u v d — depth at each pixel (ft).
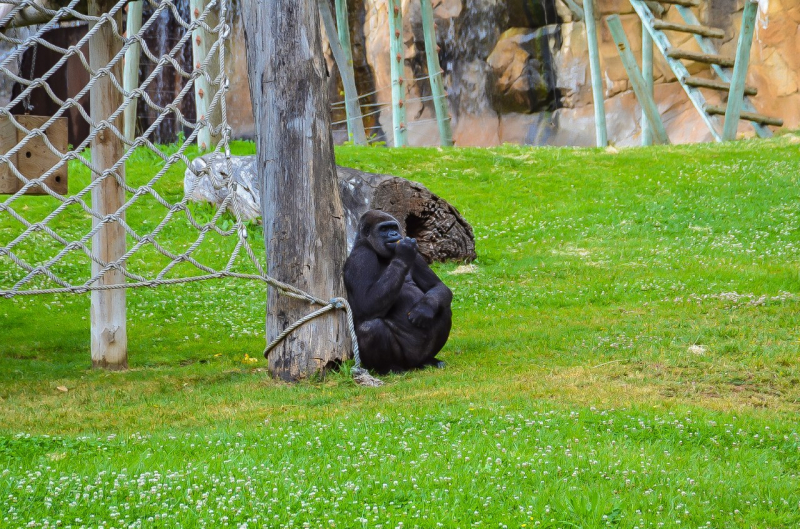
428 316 32.63
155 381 34.22
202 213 69.62
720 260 56.39
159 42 140.97
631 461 20.77
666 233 65.67
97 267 37.63
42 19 37.99
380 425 24.58
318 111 33.22
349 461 20.88
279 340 33.35
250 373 35.78
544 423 24.52
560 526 16.63
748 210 67.92
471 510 17.44
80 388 32.99
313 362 33.04
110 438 24.03
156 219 69.36
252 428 25.12
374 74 148.05
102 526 16.01
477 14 139.64
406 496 18.28
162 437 24.13
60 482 18.79
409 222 60.90
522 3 134.82
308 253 32.99
